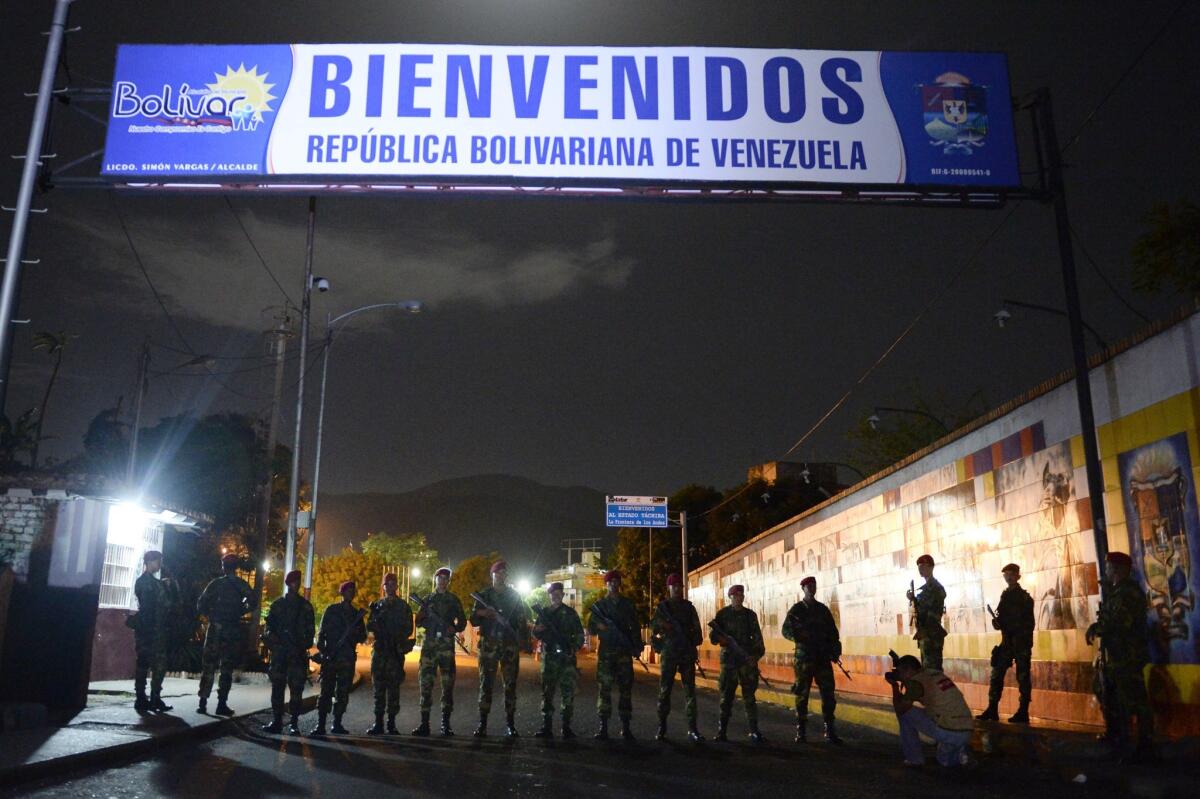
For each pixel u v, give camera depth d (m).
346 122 13.24
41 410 28.77
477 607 12.74
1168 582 10.95
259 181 13.22
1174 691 10.76
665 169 13.07
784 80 13.32
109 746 9.38
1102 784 8.80
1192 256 14.90
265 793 7.92
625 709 12.41
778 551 32.22
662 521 53.34
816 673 12.73
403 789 8.26
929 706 10.14
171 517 19.67
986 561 15.98
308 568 24.62
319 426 27.58
